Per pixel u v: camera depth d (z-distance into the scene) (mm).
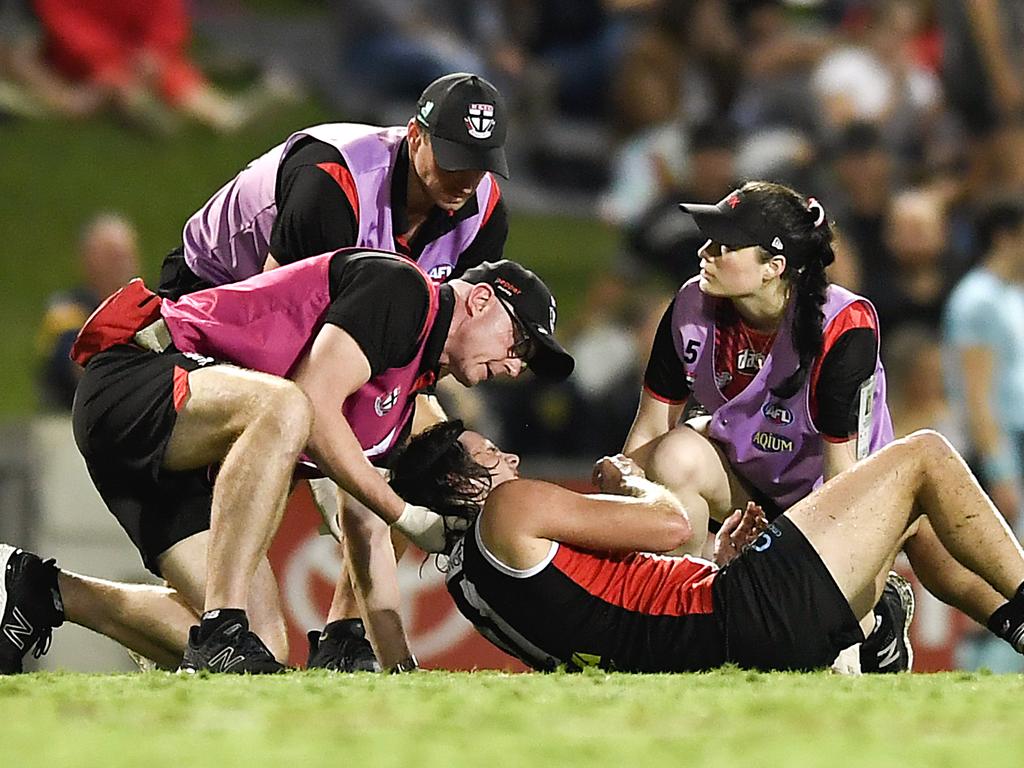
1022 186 33844
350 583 16828
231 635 14203
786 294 16500
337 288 14992
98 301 29672
